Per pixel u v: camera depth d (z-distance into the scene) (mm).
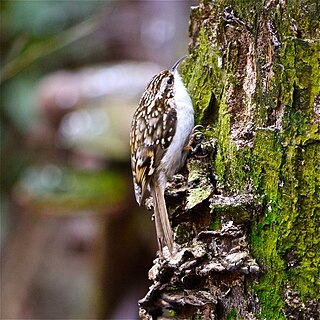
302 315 3375
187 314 3797
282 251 3396
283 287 3408
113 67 8516
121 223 7738
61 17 9055
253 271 3410
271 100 3479
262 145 3471
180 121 4191
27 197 7801
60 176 7852
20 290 9188
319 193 3340
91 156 7543
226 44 3891
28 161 9469
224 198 3562
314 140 3334
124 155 7324
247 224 3490
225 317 3574
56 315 8750
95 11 9094
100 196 7504
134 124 4734
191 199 3689
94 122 7574
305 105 3352
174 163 4191
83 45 9391
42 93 8188
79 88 7961
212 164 3852
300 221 3369
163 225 3900
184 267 3588
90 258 8273
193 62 4488
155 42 9102
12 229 9875
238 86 3742
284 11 3432
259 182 3484
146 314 3896
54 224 8992
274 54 3441
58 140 8078
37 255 9148
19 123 9180
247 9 3686
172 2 9031
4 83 9312
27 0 9047
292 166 3373
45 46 8320
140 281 8109
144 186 4441
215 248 3580
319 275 3344
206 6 4312
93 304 8359
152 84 4645
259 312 3465
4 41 9266
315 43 3326
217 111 4066
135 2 9141
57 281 8953
